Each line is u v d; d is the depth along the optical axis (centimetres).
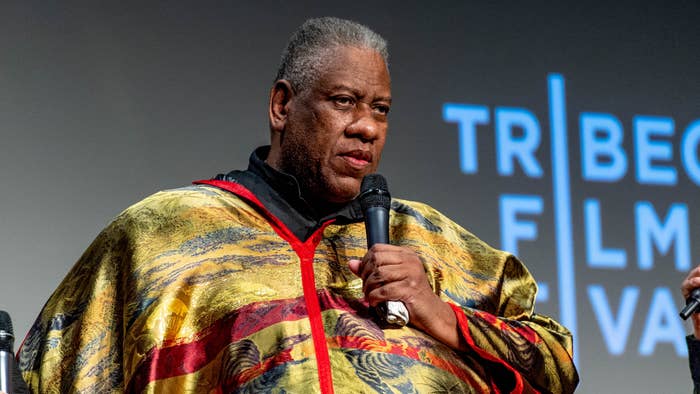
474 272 687
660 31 1084
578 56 1059
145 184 937
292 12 1006
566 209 1019
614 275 1012
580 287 1002
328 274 631
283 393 567
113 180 930
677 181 1049
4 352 480
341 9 1017
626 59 1069
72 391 599
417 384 586
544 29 1058
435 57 1028
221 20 984
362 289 611
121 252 636
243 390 573
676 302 1017
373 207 611
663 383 995
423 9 1036
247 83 980
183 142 952
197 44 974
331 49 655
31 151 916
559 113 1041
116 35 955
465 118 1021
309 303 606
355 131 642
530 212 1012
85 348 611
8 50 929
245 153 966
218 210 645
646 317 1007
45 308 639
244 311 597
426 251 676
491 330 624
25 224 904
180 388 585
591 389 980
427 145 1008
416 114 1012
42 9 943
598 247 1015
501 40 1047
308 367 577
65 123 929
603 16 1073
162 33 968
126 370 598
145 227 636
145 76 955
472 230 998
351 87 644
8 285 891
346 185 642
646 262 1022
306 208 653
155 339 595
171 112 955
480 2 1050
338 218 657
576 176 1028
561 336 661
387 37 1023
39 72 932
